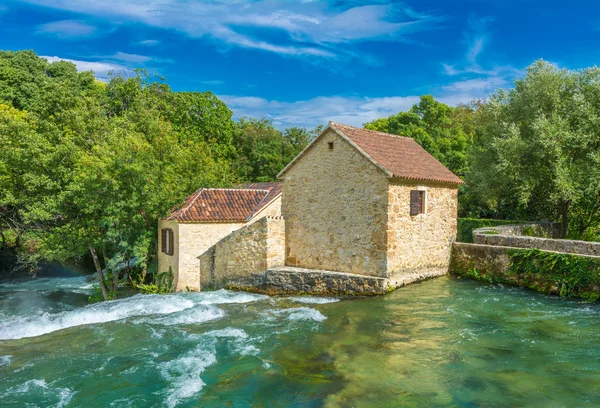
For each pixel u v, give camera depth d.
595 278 14.70
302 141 51.81
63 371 10.30
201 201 22.41
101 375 10.04
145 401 8.80
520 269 16.81
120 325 13.77
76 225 21.97
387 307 14.46
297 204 18.64
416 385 8.96
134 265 26.16
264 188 27.31
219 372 10.03
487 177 27.94
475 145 37.41
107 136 25.33
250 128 51.16
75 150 22.89
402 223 16.56
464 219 27.48
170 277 21.75
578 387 8.73
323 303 15.63
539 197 26.53
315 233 18.05
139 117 33.50
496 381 9.06
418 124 41.62
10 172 23.56
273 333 12.56
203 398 8.84
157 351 11.44
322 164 17.81
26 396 9.10
